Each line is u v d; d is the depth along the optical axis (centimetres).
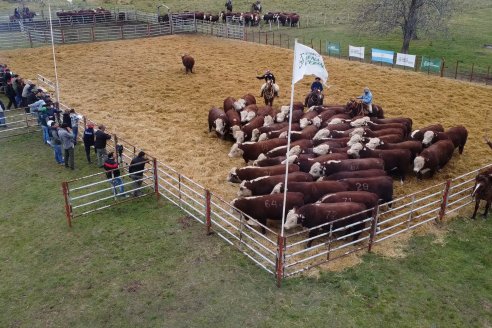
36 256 1068
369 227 1137
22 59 2844
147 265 1030
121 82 2466
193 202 1298
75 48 3145
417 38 3688
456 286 972
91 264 1035
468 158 1623
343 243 1127
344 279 985
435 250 1091
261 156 1445
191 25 3788
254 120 1739
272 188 1234
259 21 4269
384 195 1222
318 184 1199
